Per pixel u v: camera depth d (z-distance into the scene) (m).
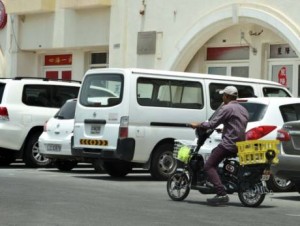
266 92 20.11
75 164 21.62
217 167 13.72
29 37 34.41
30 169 21.38
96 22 31.19
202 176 13.81
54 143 20.14
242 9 25.05
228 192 13.73
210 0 26.19
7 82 21.48
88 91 18.75
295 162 14.40
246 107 16.22
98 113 18.22
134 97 17.81
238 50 26.84
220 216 12.05
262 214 12.52
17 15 34.88
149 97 18.08
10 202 12.94
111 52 29.95
